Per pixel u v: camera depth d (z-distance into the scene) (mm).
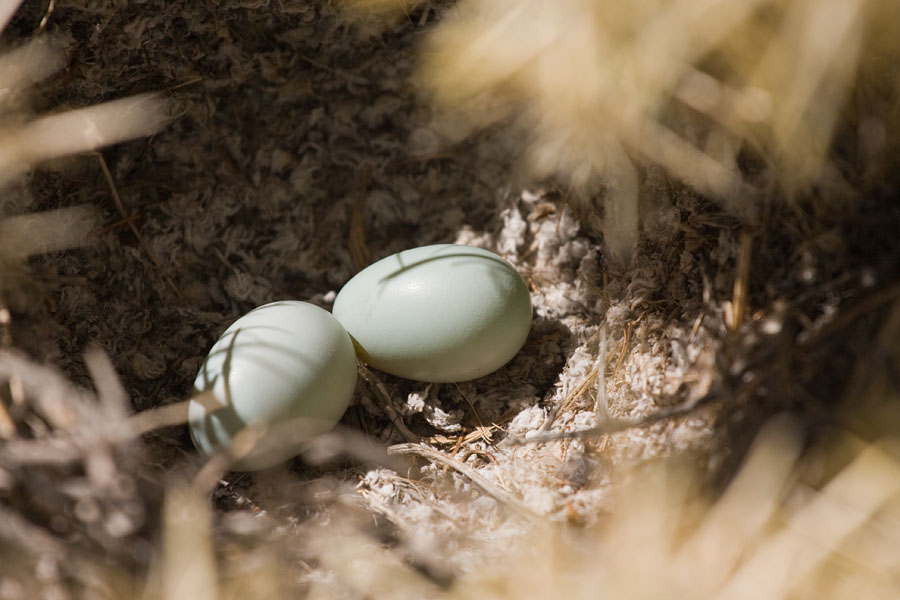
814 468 365
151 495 393
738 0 338
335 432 446
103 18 444
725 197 422
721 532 350
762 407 394
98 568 374
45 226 440
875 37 361
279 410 418
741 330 416
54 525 378
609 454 425
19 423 395
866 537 346
